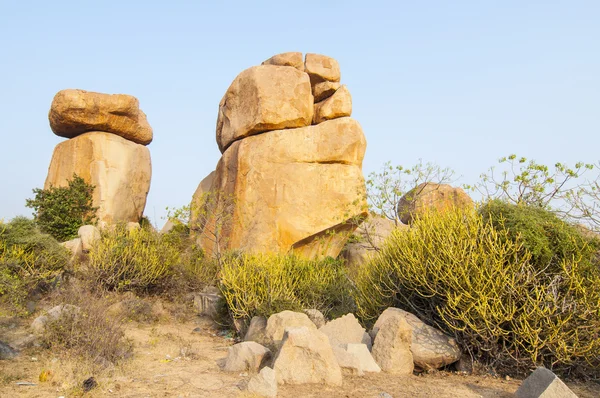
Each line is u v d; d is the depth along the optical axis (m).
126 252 12.64
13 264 10.11
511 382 6.20
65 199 18.80
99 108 20.11
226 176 17.11
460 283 6.71
